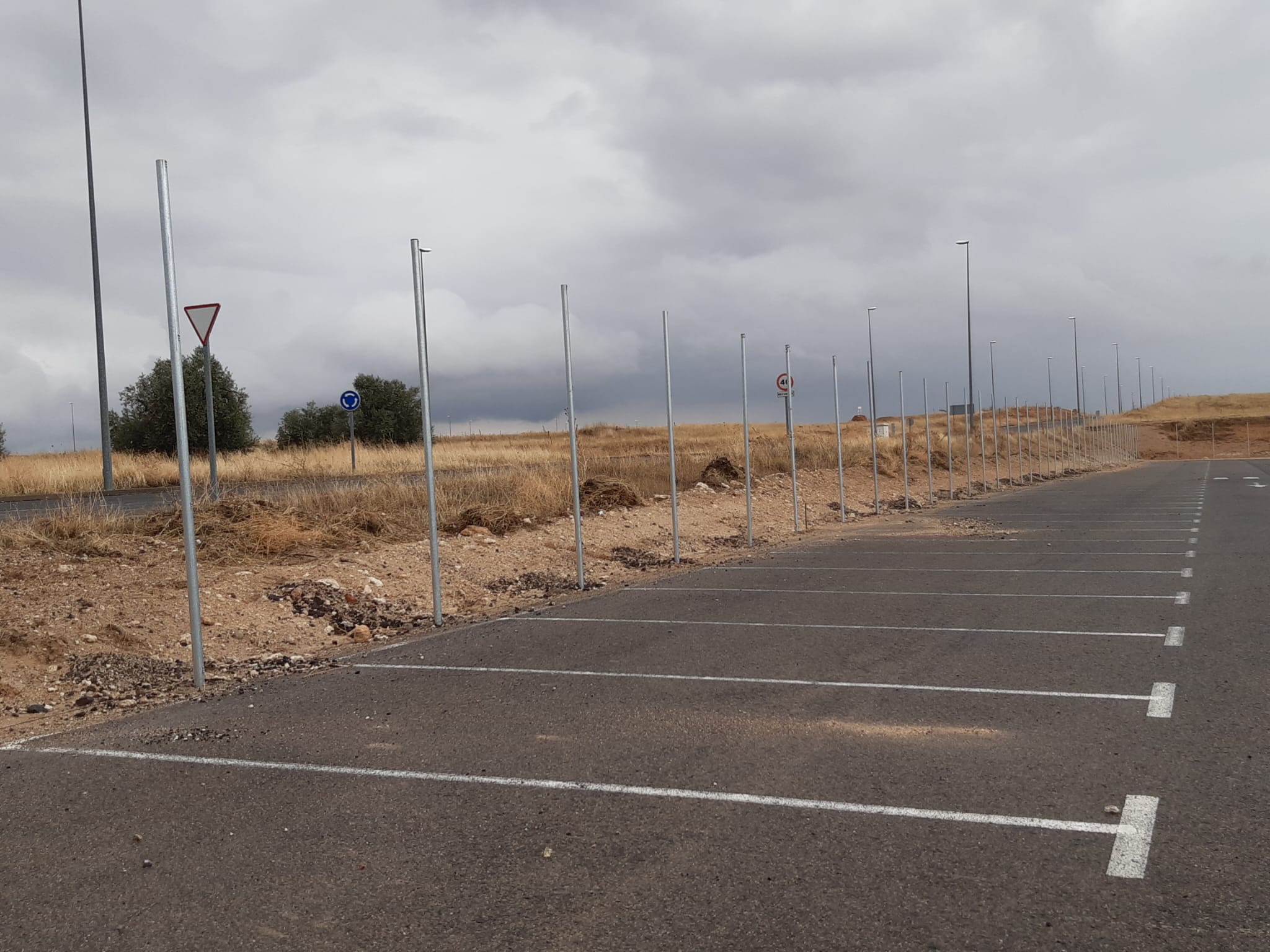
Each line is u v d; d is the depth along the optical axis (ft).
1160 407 439.63
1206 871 12.52
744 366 57.47
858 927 11.23
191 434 125.08
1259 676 23.08
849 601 36.29
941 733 19.08
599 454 138.62
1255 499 91.91
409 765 17.72
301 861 13.56
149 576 34.94
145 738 20.12
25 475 83.56
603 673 24.94
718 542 59.06
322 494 54.39
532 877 12.81
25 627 27.43
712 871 12.86
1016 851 13.29
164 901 12.44
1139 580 40.37
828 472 105.09
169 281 25.07
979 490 116.57
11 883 13.10
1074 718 19.89
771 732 19.33
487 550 46.91
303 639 31.48
